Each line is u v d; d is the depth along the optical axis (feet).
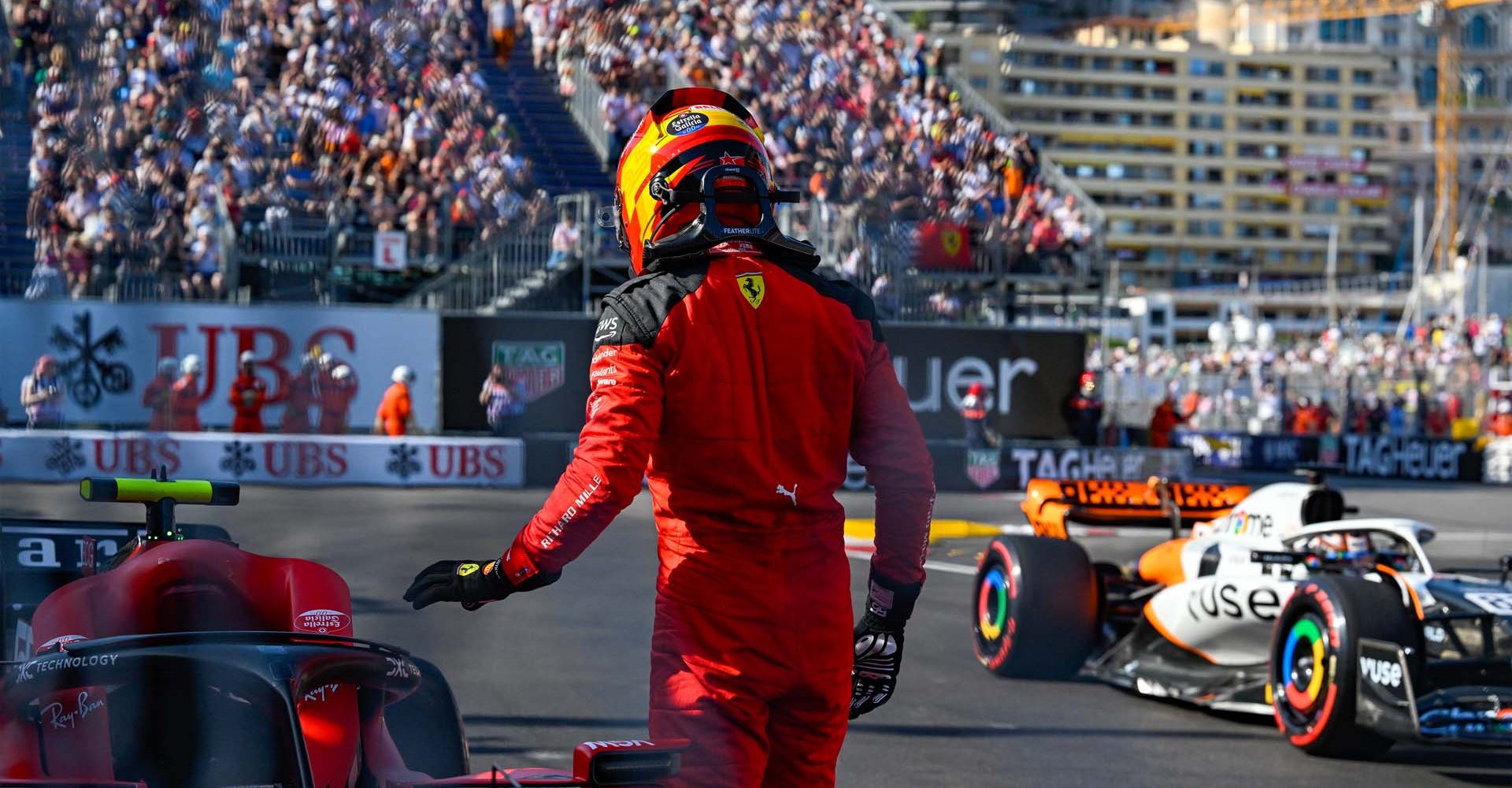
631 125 125.80
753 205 13.60
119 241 101.50
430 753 18.60
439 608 46.73
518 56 140.56
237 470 92.27
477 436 100.94
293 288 103.60
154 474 22.71
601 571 56.59
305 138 108.88
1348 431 154.10
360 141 109.70
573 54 133.39
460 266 105.70
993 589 41.60
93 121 105.29
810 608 13.08
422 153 109.09
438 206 106.52
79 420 95.09
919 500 13.73
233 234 101.65
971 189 123.24
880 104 132.46
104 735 17.51
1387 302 328.90
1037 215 121.70
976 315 117.19
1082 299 122.52
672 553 13.12
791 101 128.57
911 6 313.73
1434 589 34.01
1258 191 406.82
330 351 98.94
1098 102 393.29
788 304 13.21
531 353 101.96
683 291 12.94
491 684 35.91
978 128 130.82
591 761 11.76
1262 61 405.18
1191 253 404.98
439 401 100.99
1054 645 39.68
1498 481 129.90
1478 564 67.87
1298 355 207.72
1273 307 340.39
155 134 104.94
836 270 111.24
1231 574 38.19
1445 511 100.07
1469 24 391.65
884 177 122.93
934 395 111.04
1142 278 402.11
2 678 17.38
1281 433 147.33
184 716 17.80
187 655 15.93
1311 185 403.34
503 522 72.49
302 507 77.36
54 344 94.68
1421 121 406.21
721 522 12.98
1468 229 374.63
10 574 28.27
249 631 18.07
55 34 106.11
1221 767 31.40
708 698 12.82
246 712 17.44
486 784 12.30
